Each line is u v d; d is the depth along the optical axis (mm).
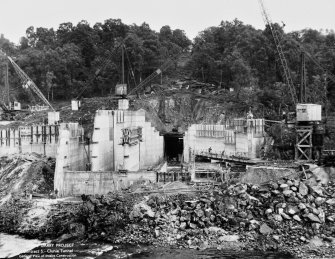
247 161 103000
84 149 114625
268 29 158375
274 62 157500
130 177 97000
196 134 131750
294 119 112875
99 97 179375
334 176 91188
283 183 84938
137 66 188125
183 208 81875
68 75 192125
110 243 78062
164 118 156250
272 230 76500
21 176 104438
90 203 85500
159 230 78500
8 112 158500
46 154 117250
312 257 68625
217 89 170375
